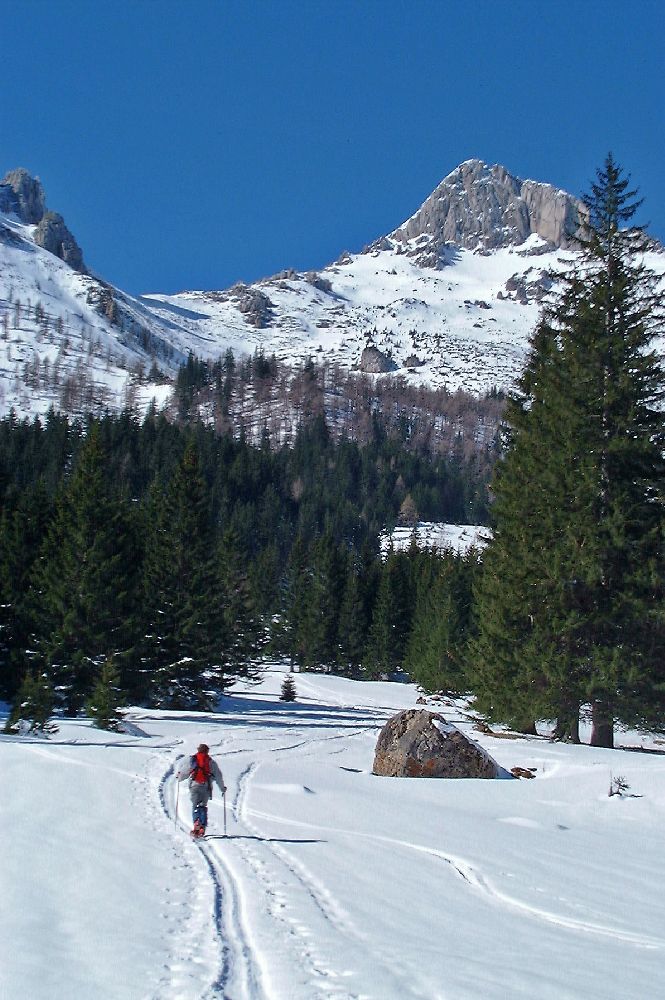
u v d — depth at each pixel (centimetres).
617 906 1086
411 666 7894
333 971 711
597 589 3030
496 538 3375
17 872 1013
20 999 613
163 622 4844
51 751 2150
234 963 723
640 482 3091
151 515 6044
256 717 4391
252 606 7250
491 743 2931
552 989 707
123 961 713
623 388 3081
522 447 3384
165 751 2416
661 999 710
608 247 3316
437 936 863
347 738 3428
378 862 1229
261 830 1437
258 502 15975
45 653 4153
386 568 9606
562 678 2950
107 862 1098
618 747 3219
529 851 1418
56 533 4588
